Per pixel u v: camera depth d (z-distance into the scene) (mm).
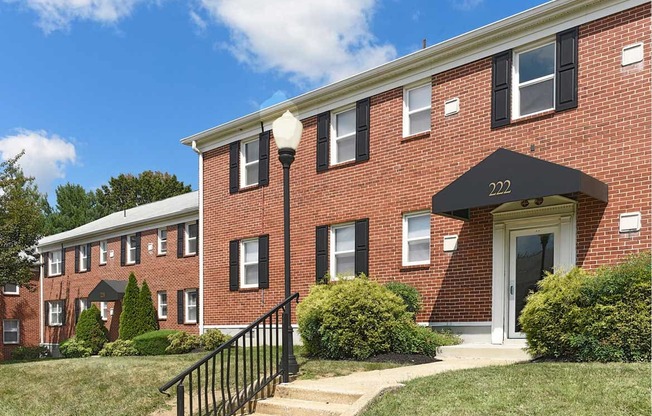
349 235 14633
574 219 10422
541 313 8867
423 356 10320
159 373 10250
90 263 29250
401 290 12266
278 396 7613
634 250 9656
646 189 9633
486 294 11609
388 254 13508
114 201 54562
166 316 23891
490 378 7133
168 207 26734
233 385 8812
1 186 22547
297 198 15859
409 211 13172
